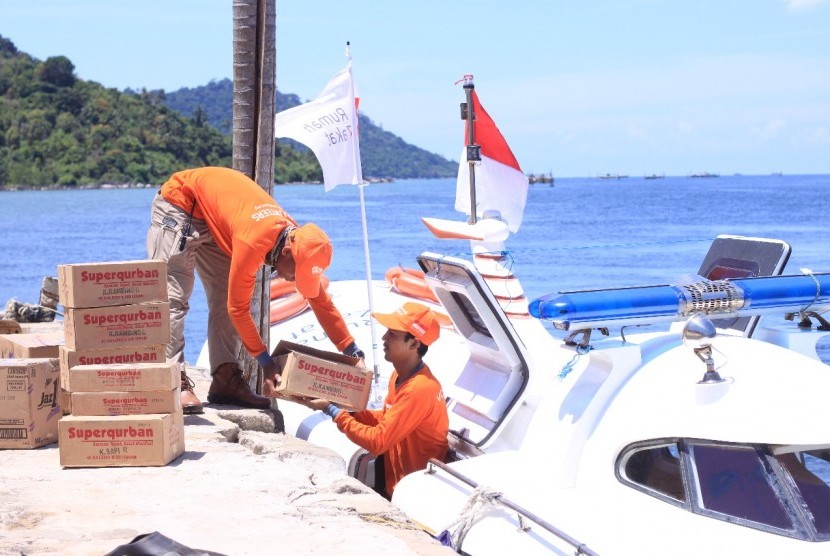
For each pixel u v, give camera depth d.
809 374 5.38
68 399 6.24
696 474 5.16
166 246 6.58
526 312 7.94
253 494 5.16
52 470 5.53
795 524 4.87
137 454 5.59
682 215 74.94
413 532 4.98
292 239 6.04
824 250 38.84
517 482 5.70
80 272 5.86
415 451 6.68
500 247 8.16
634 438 5.43
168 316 6.03
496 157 9.17
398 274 10.16
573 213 81.88
